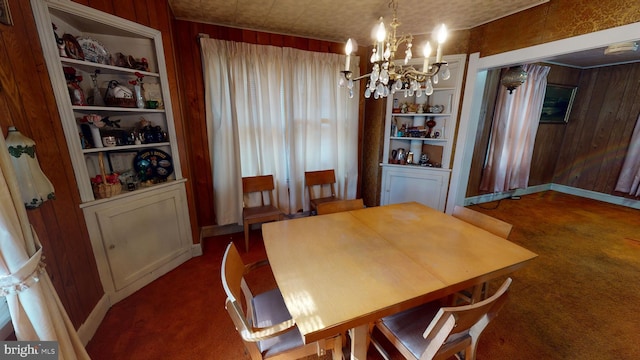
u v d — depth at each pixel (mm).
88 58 1693
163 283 2078
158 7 1935
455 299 1638
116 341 1529
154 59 2051
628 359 1421
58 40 1487
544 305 1838
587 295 1944
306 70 2861
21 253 945
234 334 1593
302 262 1217
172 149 2170
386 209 1947
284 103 2803
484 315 1016
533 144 4086
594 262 2396
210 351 1477
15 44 1208
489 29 2416
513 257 1255
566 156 4578
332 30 2664
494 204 4023
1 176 898
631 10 1530
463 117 2783
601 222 3316
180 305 1835
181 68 2393
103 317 1696
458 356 1420
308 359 1432
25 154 1128
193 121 2590
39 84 1338
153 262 2107
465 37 2625
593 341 1535
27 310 971
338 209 1982
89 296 1591
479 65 2549
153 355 1445
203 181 2773
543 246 2697
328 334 846
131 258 1932
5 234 900
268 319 1200
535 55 2072
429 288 1026
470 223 1733
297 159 3033
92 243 1652
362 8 2156
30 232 1014
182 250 2363
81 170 1570
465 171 2959
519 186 4219
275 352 1060
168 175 2236
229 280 1042
